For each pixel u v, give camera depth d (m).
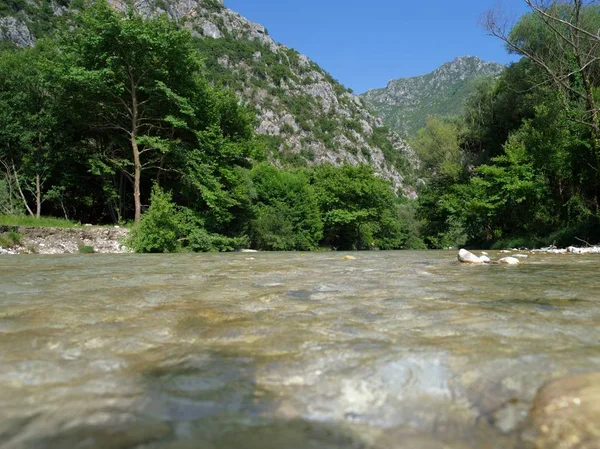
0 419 1.23
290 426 1.21
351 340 2.16
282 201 38.28
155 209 16.81
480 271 6.32
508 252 14.20
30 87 21.98
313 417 1.27
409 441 1.12
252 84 163.12
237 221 24.42
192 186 21.61
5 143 21.61
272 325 2.54
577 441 1.10
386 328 2.44
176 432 1.16
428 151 35.47
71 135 22.38
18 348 2.03
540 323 2.54
